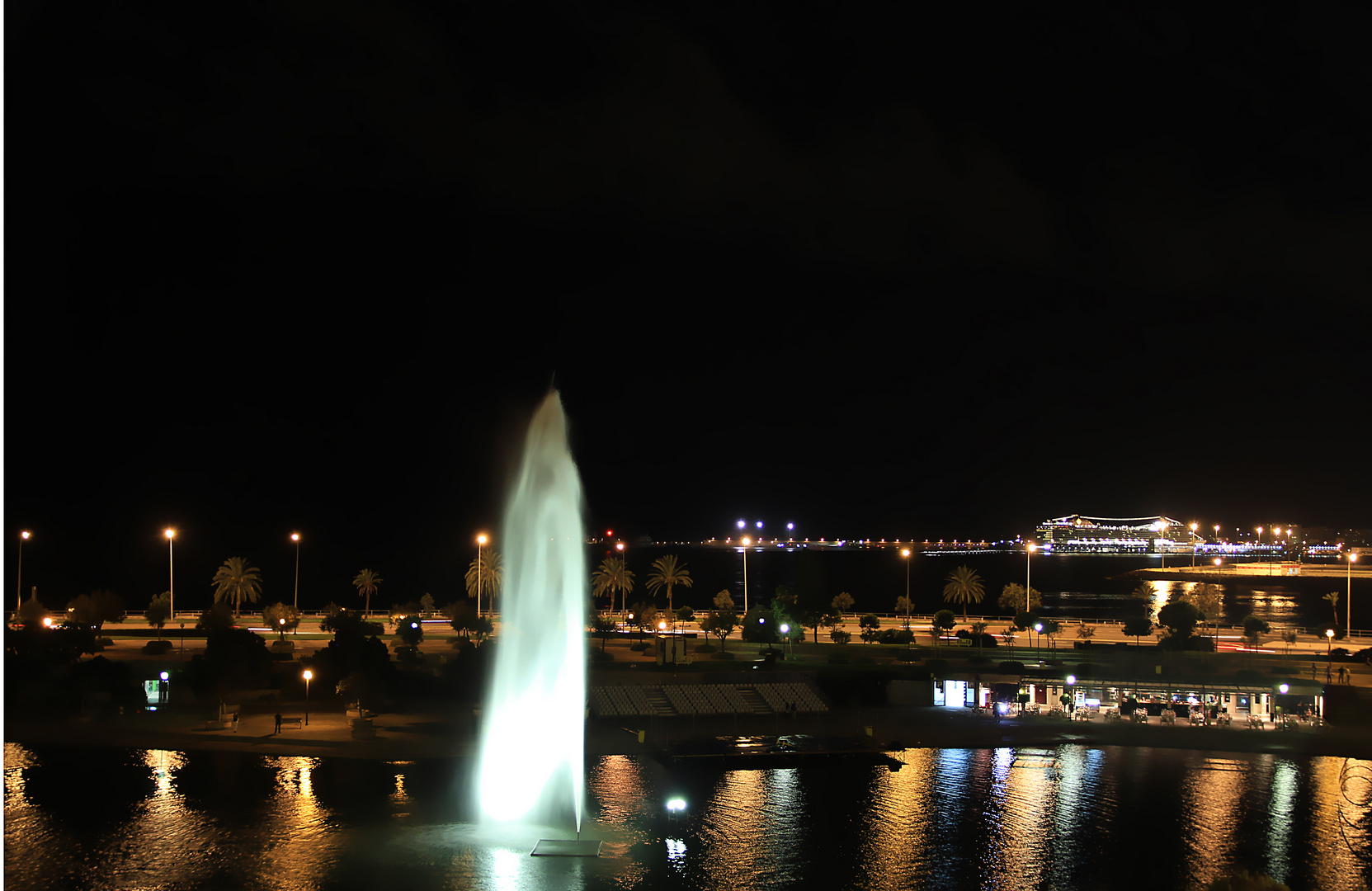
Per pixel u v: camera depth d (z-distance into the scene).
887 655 103.00
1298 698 81.56
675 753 67.69
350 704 75.06
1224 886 39.72
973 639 112.00
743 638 111.94
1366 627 172.38
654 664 93.44
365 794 58.28
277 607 112.38
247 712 75.44
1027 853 51.78
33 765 63.12
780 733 74.12
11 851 49.38
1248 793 61.59
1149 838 54.03
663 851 51.19
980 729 76.06
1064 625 136.12
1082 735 74.62
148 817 54.19
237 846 50.25
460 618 113.31
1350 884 48.16
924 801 59.94
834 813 57.81
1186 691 83.19
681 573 141.50
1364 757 68.81
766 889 46.97
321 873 47.03
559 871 48.00
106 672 82.00
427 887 45.66
